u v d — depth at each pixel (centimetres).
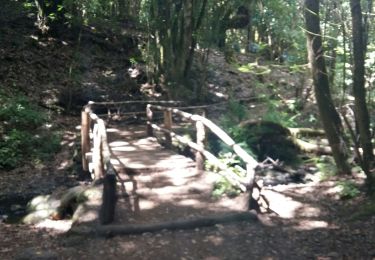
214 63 1862
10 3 1535
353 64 655
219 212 592
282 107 1314
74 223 568
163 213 592
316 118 1228
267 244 518
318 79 716
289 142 959
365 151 651
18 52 1448
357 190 668
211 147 937
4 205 768
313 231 554
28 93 1309
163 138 1005
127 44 1745
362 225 565
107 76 1552
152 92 1498
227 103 1320
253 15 1694
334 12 796
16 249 536
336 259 479
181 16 1376
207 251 500
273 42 1805
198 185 676
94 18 1559
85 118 859
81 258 489
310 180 834
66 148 1074
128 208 605
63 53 1555
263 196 636
